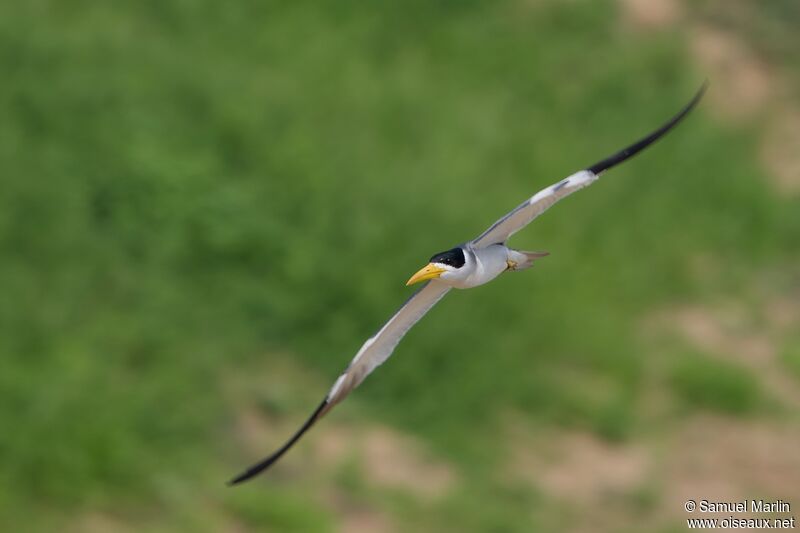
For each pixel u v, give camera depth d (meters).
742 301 18.42
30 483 11.58
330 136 17.31
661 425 15.44
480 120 19.17
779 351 17.45
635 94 21.52
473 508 13.15
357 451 13.43
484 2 22.31
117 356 13.17
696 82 22.06
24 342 12.70
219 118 16.62
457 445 13.97
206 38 18.95
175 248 14.63
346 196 15.89
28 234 13.88
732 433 15.64
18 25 16.89
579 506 13.73
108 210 14.88
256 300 14.59
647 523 13.86
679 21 23.42
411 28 21.34
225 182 15.71
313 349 14.45
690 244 18.91
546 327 15.72
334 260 15.02
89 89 16.23
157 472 12.20
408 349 14.50
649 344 16.72
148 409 12.66
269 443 13.26
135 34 18.22
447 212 16.17
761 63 23.30
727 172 20.52
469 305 15.23
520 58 21.42
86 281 13.73
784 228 20.12
